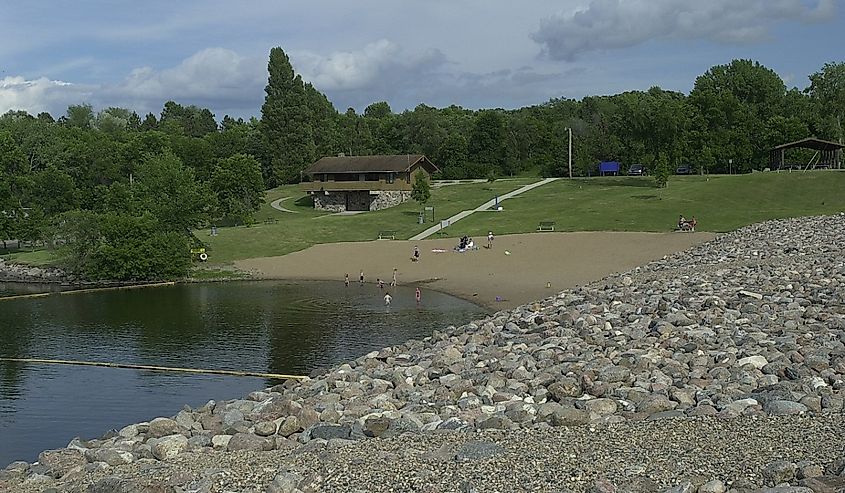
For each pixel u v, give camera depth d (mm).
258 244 87875
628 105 169375
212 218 100875
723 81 168500
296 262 78625
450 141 160375
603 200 106688
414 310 53750
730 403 15891
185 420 19750
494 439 14656
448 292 61312
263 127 159125
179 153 133250
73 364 40812
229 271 76312
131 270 74938
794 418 14398
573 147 153750
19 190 103438
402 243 84188
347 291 63812
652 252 71375
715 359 21234
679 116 145625
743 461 12055
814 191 102438
